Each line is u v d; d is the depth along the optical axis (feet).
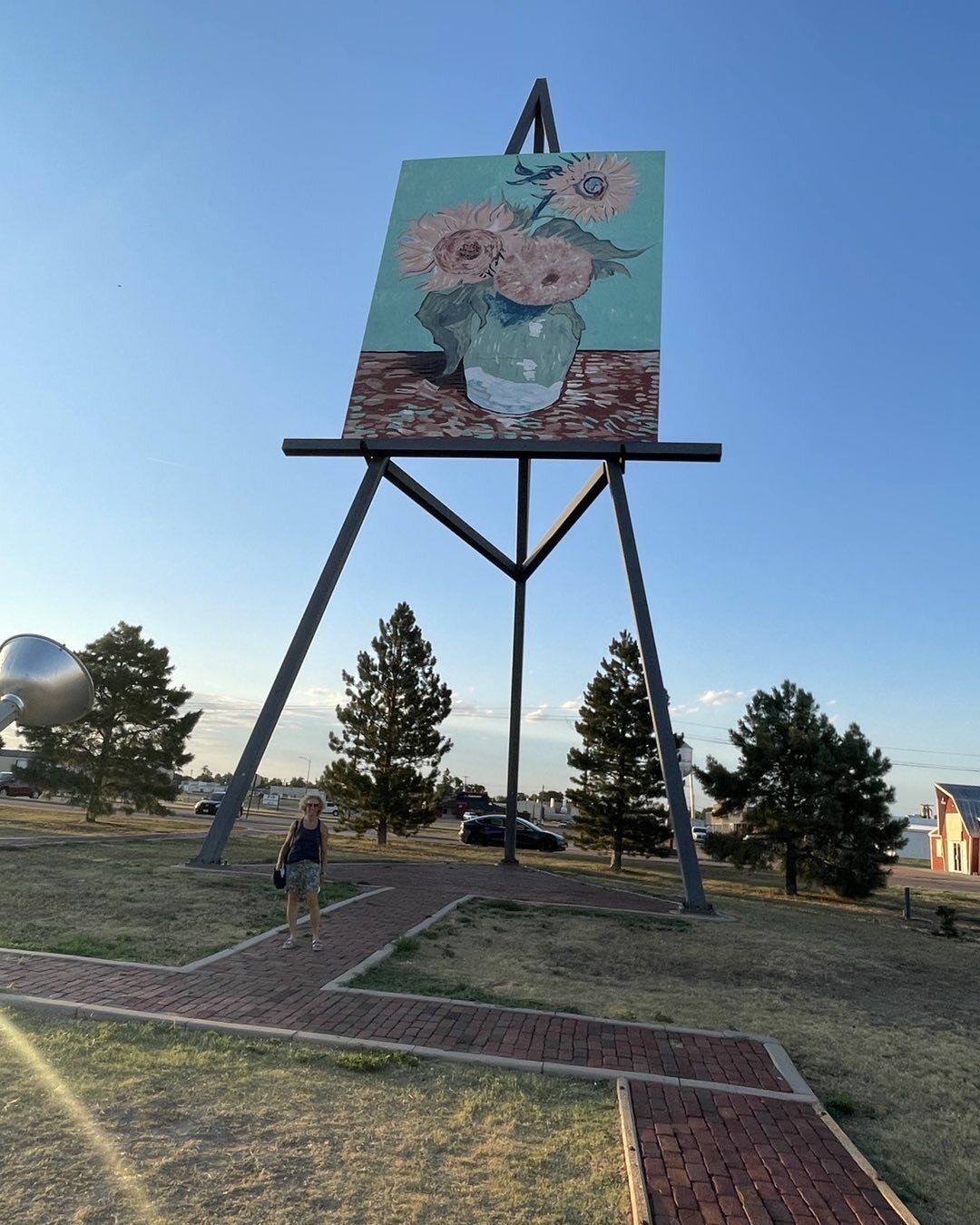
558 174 59.57
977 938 46.62
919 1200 13.08
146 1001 20.18
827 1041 21.21
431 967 26.20
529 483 77.30
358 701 102.94
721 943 34.55
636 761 98.37
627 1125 14.66
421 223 59.06
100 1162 12.10
